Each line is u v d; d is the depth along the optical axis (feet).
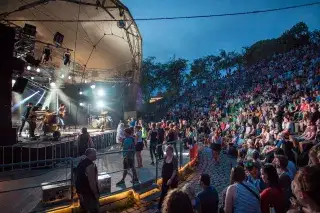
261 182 15.56
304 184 5.72
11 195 24.18
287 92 73.72
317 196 5.52
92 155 18.47
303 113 49.67
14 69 35.14
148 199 26.61
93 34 52.01
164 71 189.06
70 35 51.21
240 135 61.16
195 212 10.52
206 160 51.01
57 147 37.81
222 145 62.28
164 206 7.13
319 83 67.51
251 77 131.03
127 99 84.17
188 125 79.77
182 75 194.90
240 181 12.19
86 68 68.18
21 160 33.45
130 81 74.64
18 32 42.55
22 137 45.88
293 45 179.73
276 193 11.73
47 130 46.14
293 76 87.92
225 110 93.35
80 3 41.52
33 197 23.68
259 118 62.28
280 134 38.47
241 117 70.85
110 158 44.83
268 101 74.33
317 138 34.50
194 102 132.57
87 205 18.04
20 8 40.09
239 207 11.60
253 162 16.46
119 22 49.37
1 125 33.37
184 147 61.21
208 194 14.11
